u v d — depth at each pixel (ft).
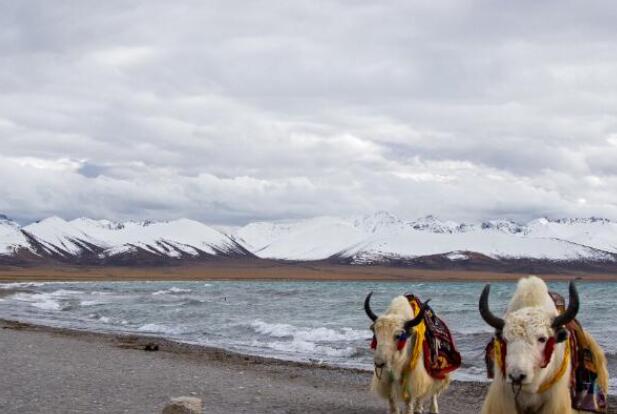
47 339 80.43
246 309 164.04
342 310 159.84
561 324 23.81
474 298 244.42
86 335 91.25
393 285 530.68
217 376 54.60
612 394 52.01
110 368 55.47
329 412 40.86
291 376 57.77
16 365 53.93
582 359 25.73
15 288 327.67
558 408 24.39
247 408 40.40
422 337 36.68
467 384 55.83
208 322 124.36
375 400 45.75
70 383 45.37
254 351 82.48
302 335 98.37
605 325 116.06
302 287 424.46
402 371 36.27
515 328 23.73
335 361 73.31
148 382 48.11
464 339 87.92
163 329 110.32
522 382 23.08
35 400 38.63
